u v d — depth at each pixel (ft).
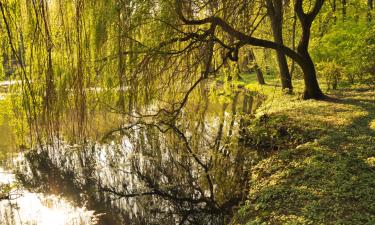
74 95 36.14
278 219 20.17
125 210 30.27
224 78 48.32
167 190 33.88
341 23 57.11
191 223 27.68
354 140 30.17
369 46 50.98
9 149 46.14
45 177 37.78
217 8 38.50
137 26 33.42
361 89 54.90
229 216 26.89
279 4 52.95
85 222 28.30
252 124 45.55
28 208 30.99
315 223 18.79
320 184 23.16
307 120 39.01
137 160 42.11
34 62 34.86
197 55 37.93
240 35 37.60
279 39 55.26
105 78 34.68
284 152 31.40
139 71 34.65
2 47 33.12
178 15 33.78
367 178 22.89
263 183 27.02
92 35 33.42
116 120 52.06
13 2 32.07
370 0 73.72
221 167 36.88
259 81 77.41
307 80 49.39
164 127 50.34
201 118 52.70
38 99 35.94
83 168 39.86
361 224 18.11
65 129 47.52
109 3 32.63
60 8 34.27
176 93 41.91
